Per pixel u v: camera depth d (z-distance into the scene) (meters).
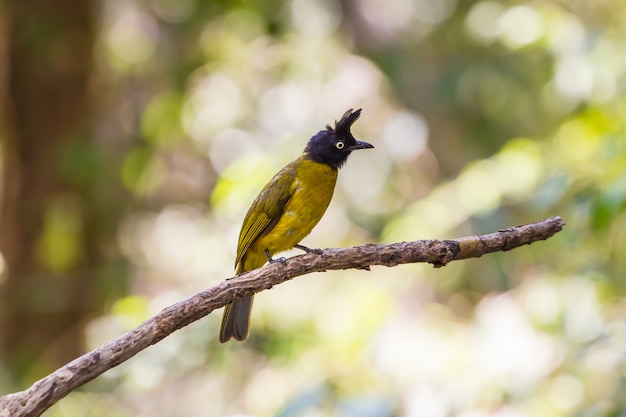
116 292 14.88
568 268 10.95
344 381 8.99
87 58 15.48
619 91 10.97
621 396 8.80
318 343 10.95
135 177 15.48
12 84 15.26
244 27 16.17
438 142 17.56
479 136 17.00
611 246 10.98
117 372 11.46
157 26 17.42
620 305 10.57
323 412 8.69
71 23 15.28
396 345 9.55
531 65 16.19
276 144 14.45
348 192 16.48
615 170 9.34
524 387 8.97
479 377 9.05
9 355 14.82
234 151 17.09
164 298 12.12
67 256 14.98
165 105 15.73
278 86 17.20
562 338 9.61
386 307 10.54
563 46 11.66
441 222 11.41
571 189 9.74
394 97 17.81
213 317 11.63
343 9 18.50
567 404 8.98
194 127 17.31
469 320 12.82
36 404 5.46
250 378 12.34
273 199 8.16
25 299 14.89
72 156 14.75
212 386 13.26
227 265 13.10
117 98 17.70
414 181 17.73
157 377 11.36
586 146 10.36
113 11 17.55
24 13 15.00
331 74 17.38
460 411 8.96
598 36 11.34
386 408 7.94
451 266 14.77
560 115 14.70
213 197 12.10
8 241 15.25
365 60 18.42
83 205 15.05
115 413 11.81
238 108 17.25
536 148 10.64
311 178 8.26
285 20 16.16
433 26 17.33
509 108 16.50
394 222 11.71
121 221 15.91
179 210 18.31
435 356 9.36
